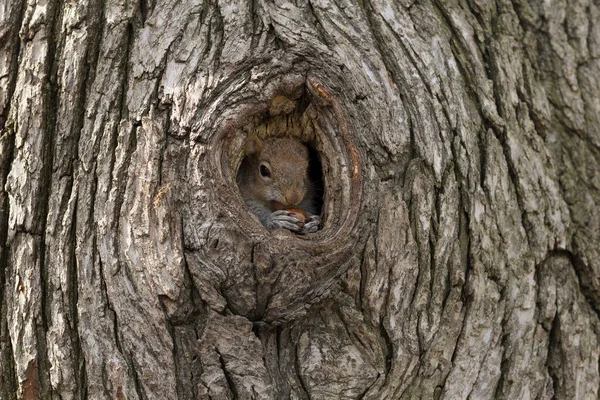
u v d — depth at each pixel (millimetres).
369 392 7410
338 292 7508
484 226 7957
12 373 7398
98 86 7555
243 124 7426
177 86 7422
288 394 7238
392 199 7715
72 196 7383
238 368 7129
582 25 9242
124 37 7668
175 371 7102
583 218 8602
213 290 7105
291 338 7438
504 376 7863
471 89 8406
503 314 7957
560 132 8906
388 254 7613
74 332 7203
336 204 7609
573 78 9023
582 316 8352
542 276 8273
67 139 7508
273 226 8711
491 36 8758
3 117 7832
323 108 7652
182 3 7738
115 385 7020
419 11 8375
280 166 9125
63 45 7734
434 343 7625
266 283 7129
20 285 7379
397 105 7922
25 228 7438
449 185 7934
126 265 7180
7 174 7703
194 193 7168
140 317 7102
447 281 7785
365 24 8055
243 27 7645
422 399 7551
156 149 7289
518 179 8281
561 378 8109
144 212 7191
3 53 7922
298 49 7602
